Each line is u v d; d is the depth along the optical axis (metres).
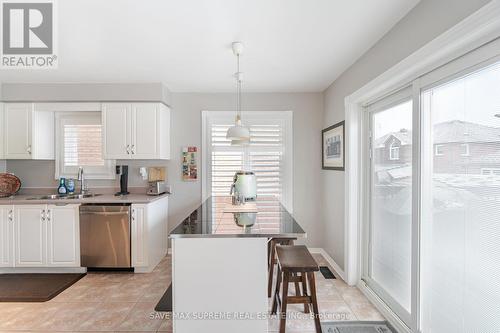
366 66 2.52
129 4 1.75
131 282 3.00
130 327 2.18
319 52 2.53
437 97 1.76
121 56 2.60
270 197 3.27
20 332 2.12
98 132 3.81
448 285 1.66
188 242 1.69
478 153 1.45
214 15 1.89
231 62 2.77
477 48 1.43
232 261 1.70
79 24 2.00
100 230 3.19
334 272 3.25
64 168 3.81
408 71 1.87
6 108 3.45
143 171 3.80
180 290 1.69
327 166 3.64
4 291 2.76
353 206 2.87
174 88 3.73
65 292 2.77
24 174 3.79
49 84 3.40
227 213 2.26
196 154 3.93
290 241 2.60
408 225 2.14
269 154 3.96
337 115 3.31
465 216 1.54
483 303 1.42
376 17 1.93
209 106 3.94
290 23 2.01
